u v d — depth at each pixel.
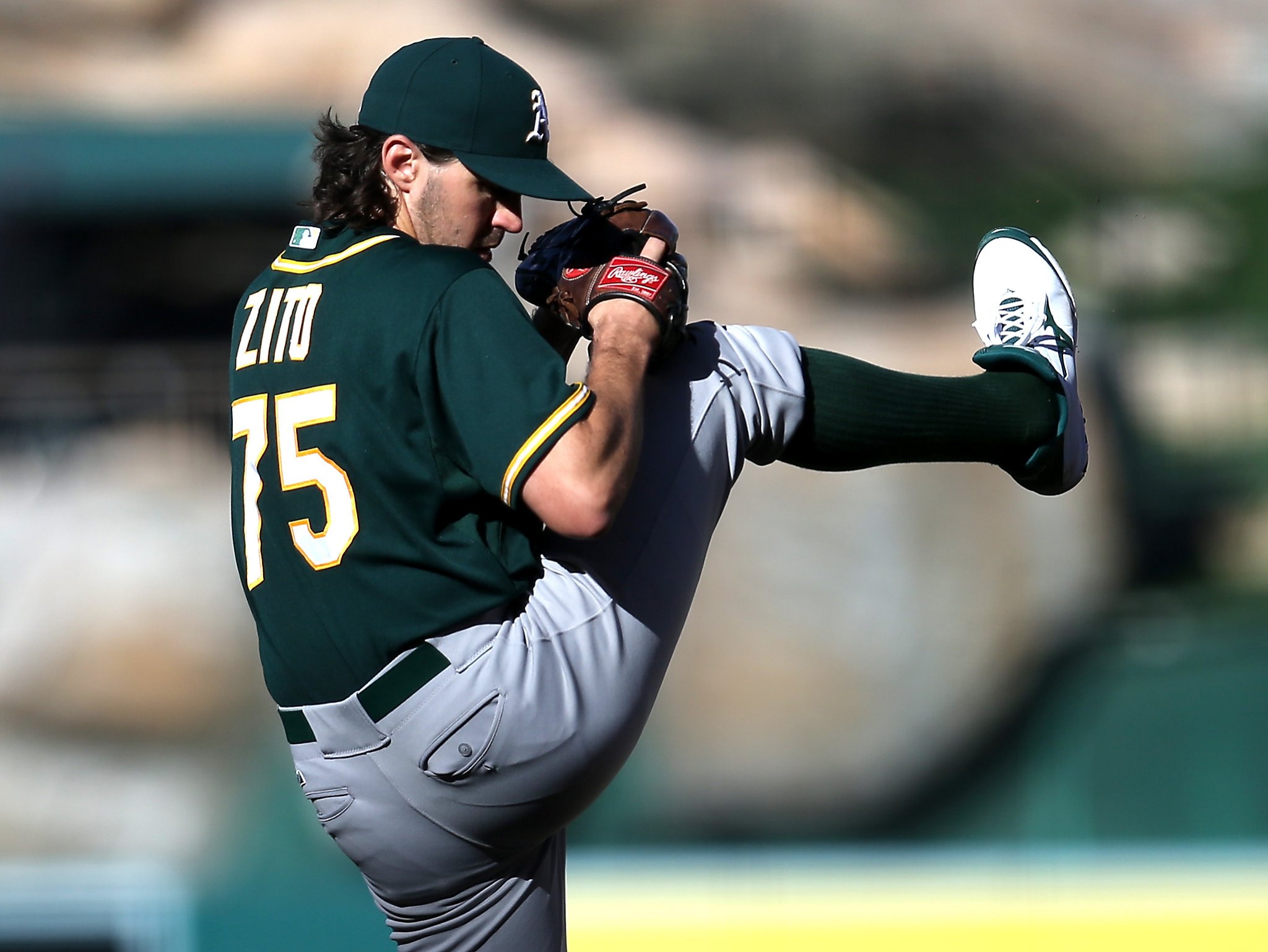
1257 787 50.97
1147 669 52.72
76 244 59.44
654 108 70.06
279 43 65.00
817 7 74.00
